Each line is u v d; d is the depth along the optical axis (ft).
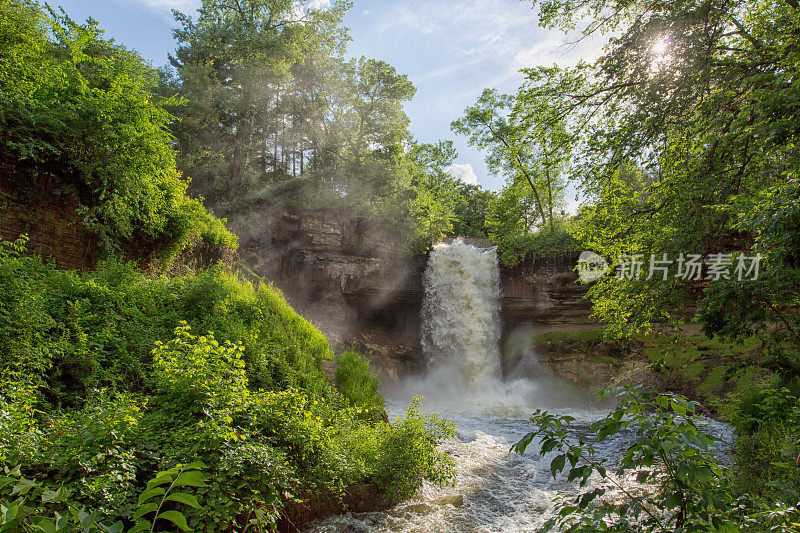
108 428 18.63
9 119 32.22
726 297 28.68
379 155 127.03
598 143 38.88
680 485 8.81
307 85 130.41
